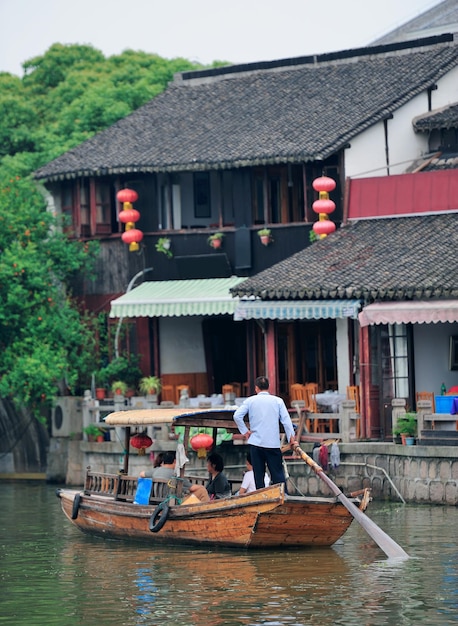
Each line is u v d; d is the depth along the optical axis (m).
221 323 63.03
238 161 59.41
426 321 48.34
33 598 30.30
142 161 61.53
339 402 50.16
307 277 52.47
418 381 51.56
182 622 27.30
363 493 35.16
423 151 60.91
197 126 64.25
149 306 58.53
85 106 77.06
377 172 59.84
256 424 35.50
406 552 34.97
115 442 55.16
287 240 59.88
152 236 62.50
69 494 41.50
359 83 63.53
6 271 59.41
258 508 34.53
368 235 55.22
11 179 63.78
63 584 31.89
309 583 30.88
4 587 31.70
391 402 50.91
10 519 45.72
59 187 65.56
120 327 62.94
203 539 36.19
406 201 55.91
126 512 38.16
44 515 46.75
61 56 89.31
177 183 62.72
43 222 62.50
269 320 54.25
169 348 62.66
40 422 62.94
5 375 59.56
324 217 58.28
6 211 61.91
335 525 35.50
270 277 53.31
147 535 37.59
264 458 35.59
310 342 59.28
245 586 30.69
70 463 58.28
